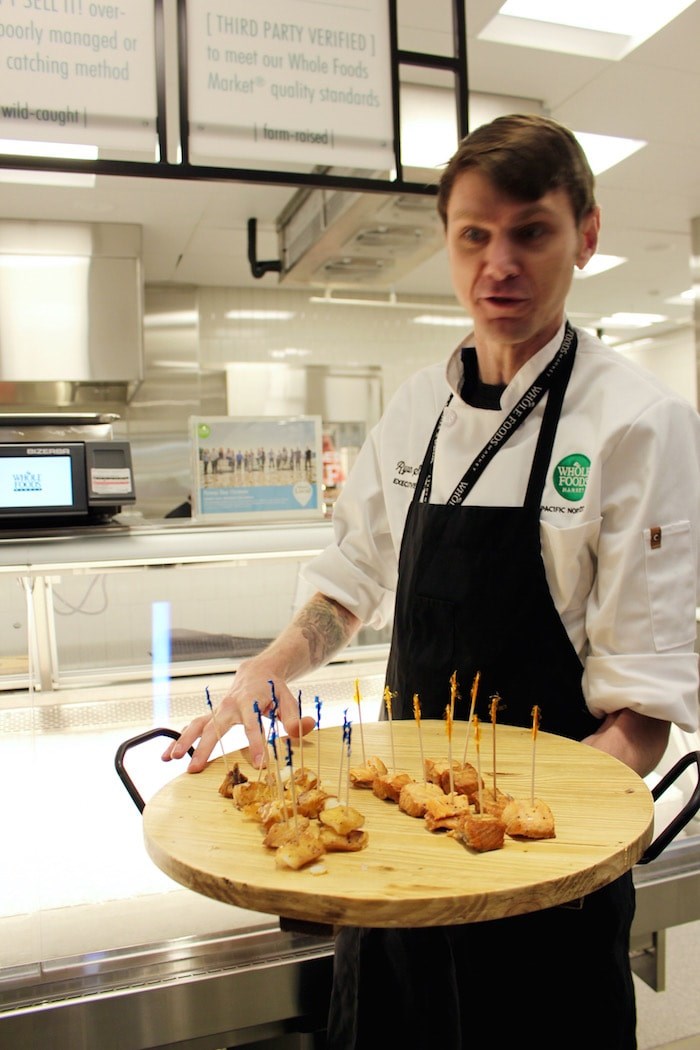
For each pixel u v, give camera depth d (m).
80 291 4.48
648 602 0.92
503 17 2.67
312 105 1.70
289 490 2.27
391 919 0.62
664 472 0.93
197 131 1.63
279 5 1.67
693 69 3.02
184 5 1.61
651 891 1.38
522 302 0.94
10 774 1.46
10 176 3.73
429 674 1.08
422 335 6.54
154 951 1.18
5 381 4.45
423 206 2.79
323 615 1.22
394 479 1.22
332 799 0.81
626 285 6.18
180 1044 1.20
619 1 2.64
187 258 5.19
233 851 0.73
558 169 0.89
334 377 6.30
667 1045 1.69
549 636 1.00
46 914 1.18
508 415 1.04
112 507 2.27
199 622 1.98
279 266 4.32
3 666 1.76
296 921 0.73
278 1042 1.29
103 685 1.80
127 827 1.33
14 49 1.54
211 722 0.99
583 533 0.96
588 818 0.76
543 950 0.92
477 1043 0.93
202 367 5.98
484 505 1.04
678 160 3.89
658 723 0.96
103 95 1.58
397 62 1.75
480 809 0.79
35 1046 1.12
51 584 1.78
